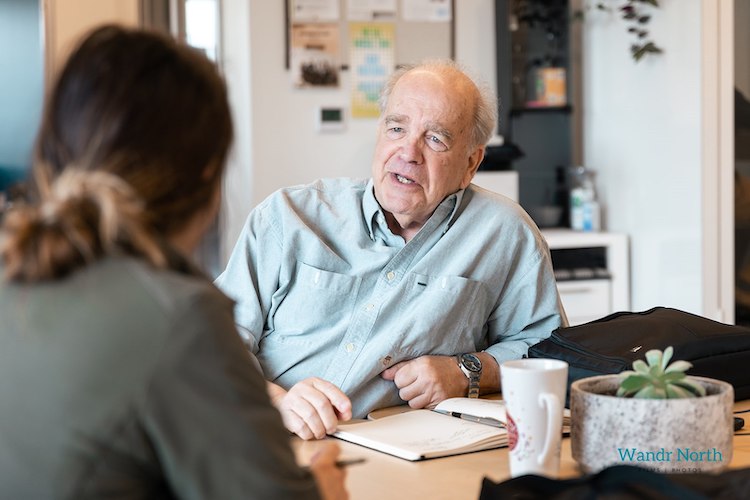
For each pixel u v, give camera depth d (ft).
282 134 12.78
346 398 5.34
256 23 12.57
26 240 2.97
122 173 3.10
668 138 12.30
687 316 5.92
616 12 13.11
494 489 3.61
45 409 2.88
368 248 6.66
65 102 3.15
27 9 11.78
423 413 5.60
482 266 6.68
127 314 2.92
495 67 13.55
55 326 2.93
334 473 3.75
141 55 3.18
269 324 6.65
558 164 14.10
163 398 2.87
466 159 6.63
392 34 13.05
